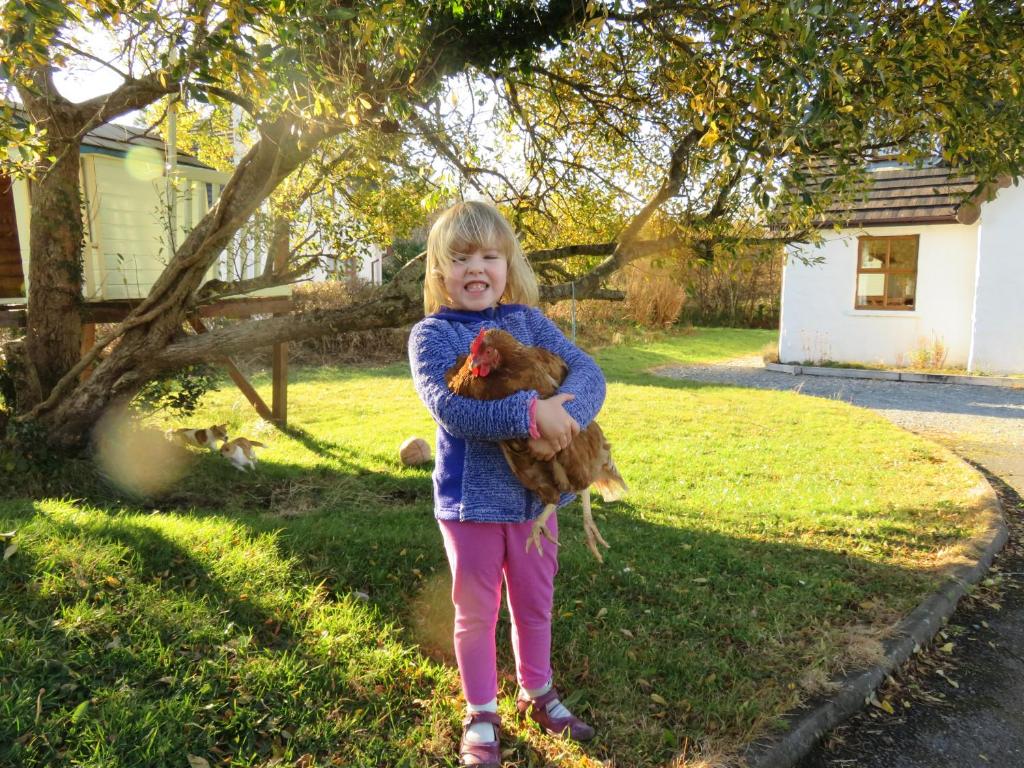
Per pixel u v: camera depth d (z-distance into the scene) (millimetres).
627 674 3086
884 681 3334
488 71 5184
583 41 4492
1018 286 13750
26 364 5945
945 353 14883
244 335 5562
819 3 2699
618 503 5719
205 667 2650
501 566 2467
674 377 14664
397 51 3746
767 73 3096
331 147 6617
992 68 3650
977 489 6293
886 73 3209
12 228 6793
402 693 2791
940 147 4477
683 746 2639
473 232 2432
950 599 4121
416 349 2410
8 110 3475
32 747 2180
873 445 8180
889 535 5141
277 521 4441
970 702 3271
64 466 5602
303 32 3148
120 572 3184
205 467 6457
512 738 2600
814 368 15375
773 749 2672
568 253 5945
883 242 15859
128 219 6973
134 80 3893
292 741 2420
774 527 5277
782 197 4000
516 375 2197
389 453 7371
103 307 6582
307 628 3082
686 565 4316
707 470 7008
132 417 6832
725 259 5543
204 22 3098
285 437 8164
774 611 3768
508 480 2344
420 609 3461
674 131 6078
